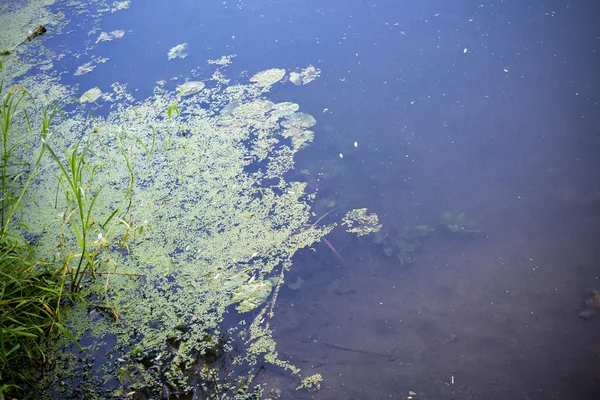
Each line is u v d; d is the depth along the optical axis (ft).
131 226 11.50
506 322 9.69
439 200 11.99
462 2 17.99
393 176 12.62
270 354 9.31
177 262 10.97
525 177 12.22
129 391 8.82
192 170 13.02
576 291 10.04
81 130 14.49
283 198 12.21
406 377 8.96
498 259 10.77
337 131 13.87
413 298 10.25
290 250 11.12
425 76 15.21
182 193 12.46
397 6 18.33
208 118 14.51
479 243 11.11
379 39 16.84
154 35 18.13
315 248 11.23
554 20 16.57
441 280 10.53
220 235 11.46
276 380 8.94
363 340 9.59
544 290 10.14
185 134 14.05
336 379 8.96
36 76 16.58
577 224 11.18
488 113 13.83
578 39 15.67
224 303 10.12
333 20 17.98
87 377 9.09
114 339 9.71
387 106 14.43
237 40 17.48
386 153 13.16
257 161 13.16
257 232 11.48
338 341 9.58
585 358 9.00
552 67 14.87
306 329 9.80
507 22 16.80
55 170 13.34
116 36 18.12
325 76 15.61
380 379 8.95
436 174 12.57
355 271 10.81
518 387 8.68
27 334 8.81
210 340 9.52
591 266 10.40
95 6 19.86
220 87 15.58
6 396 8.77
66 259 10.80
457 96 14.46
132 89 15.78
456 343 9.43
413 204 11.98
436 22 17.28
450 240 11.24
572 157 12.46
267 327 9.76
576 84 14.24
